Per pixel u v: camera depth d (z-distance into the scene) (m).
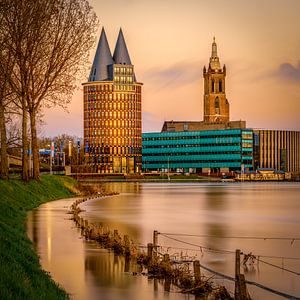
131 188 190.00
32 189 88.88
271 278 34.12
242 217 78.75
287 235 56.69
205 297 28.03
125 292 28.72
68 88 91.75
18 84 87.94
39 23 83.69
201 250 43.03
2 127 80.00
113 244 41.06
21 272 27.06
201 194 147.75
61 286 29.61
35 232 49.31
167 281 31.06
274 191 177.38
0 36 79.56
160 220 70.00
